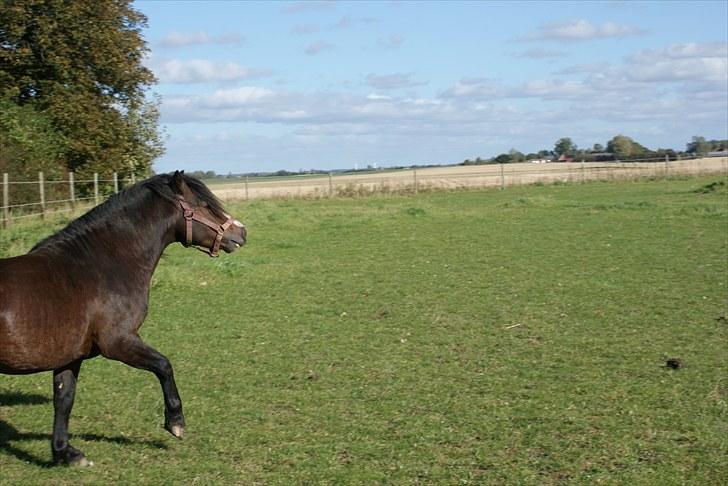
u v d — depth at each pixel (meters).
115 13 34.12
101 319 6.31
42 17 32.31
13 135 29.86
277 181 78.81
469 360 9.82
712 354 9.88
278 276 16.42
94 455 6.90
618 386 8.62
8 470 6.58
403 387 8.76
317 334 11.34
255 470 6.56
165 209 6.86
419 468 6.53
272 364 9.80
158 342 10.98
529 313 12.42
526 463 6.60
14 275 5.99
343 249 20.81
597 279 15.36
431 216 29.23
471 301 13.46
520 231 23.94
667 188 43.16
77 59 33.59
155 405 8.27
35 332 5.91
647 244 20.31
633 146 93.06
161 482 6.33
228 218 7.11
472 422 7.59
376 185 48.03
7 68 32.78
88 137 33.22
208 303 13.70
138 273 6.62
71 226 6.54
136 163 37.41
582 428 7.36
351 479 6.33
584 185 49.00
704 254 18.41
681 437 7.11
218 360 10.02
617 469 6.44
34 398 8.61
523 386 8.71
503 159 114.00
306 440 7.21
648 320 11.81
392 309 12.94
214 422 7.74
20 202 25.52
